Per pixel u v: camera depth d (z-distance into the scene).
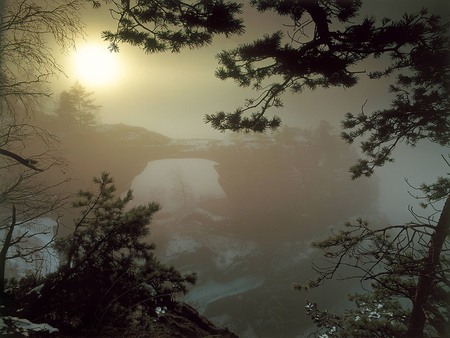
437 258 7.82
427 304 8.22
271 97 6.49
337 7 4.89
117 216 8.78
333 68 5.12
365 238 8.91
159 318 7.78
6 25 5.54
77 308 6.76
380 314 10.14
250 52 5.39
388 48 5.17
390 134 9.93
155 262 8.67
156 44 5.28
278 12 5.09
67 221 34.12
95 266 7.98
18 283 8.39
